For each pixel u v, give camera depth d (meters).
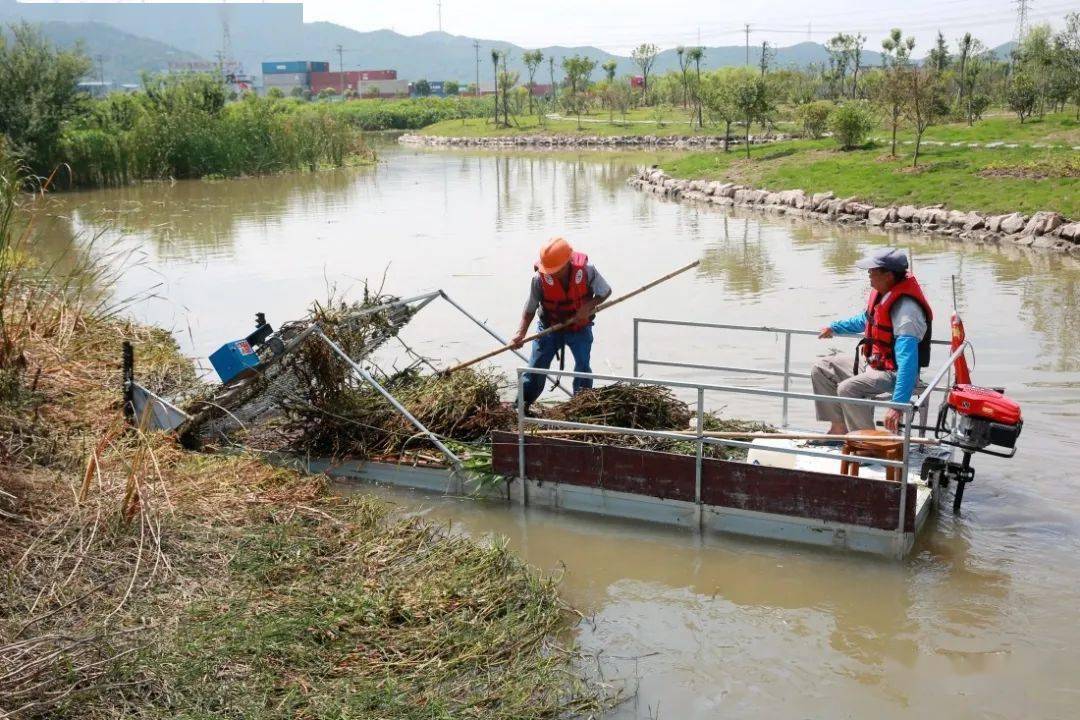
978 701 4.10
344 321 6.96
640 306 12.32
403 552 5.29
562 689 4.15
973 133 31.44
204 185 34.94
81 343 8.55
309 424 7.20
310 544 5.22
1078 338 10.16
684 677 4.32
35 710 3.56
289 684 3.97
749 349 10.00
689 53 68.62
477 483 6.45
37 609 4.23
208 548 5.02
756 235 19.42
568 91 77.06
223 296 13.48
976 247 17.41
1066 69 32.62
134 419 6.74
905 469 5.30
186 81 41.88
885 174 24.72
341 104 94.94
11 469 5.42
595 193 29.58
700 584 5.21
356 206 26.09
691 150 49.22
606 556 5.57
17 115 33.22
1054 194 19.50
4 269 6.98
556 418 6.73
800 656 4.48
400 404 7.03
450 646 4.33
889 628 4.70
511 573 5.06
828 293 12.99
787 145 34.84
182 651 4.00
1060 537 5.58
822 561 5.42
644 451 5.93
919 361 5.98
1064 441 7.03
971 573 5.21
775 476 5.61
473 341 10.51
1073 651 4.45
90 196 30.88
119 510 5.10
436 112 87.06
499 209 24.89
